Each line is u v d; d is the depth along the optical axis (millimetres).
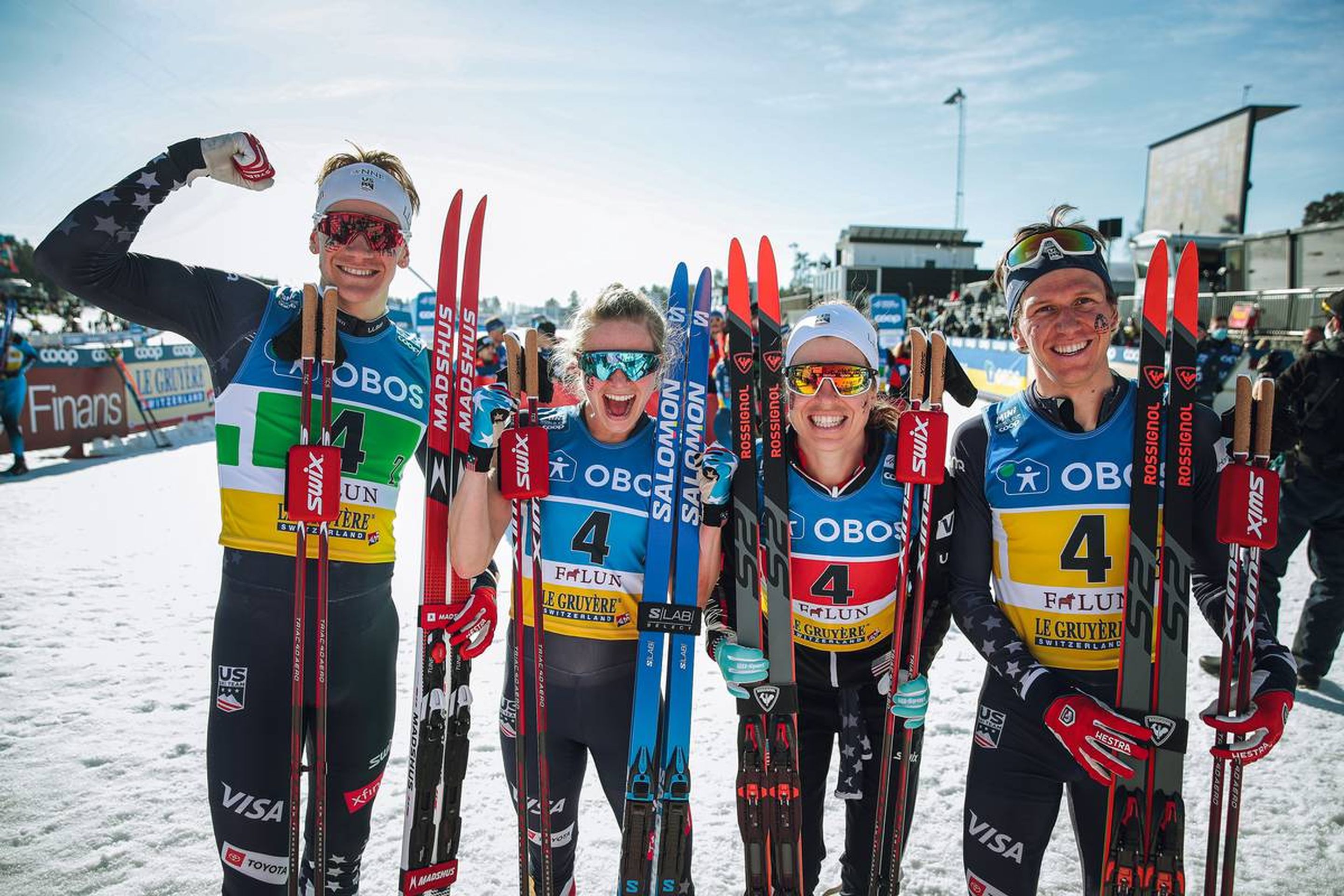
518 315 28641
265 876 1734
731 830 2613
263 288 1903
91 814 2582
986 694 1848
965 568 1864
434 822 1805
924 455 1775
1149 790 1632
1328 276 12328
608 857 2477
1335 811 2670
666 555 1905
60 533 6254
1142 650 1667
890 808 1852
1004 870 1742
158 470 9172
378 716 1902
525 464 1764
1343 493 3428
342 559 1832
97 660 3822
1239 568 1614
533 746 1949
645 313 1903
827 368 1809
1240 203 21672
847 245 38875
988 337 18312
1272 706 1566
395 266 1947
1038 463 1769
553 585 1909
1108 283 1762
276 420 1806
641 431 2004
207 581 5098
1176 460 1676
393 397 1927
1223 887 1630
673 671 1874
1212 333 10203
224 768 1725
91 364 10578
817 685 1979
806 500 1924
